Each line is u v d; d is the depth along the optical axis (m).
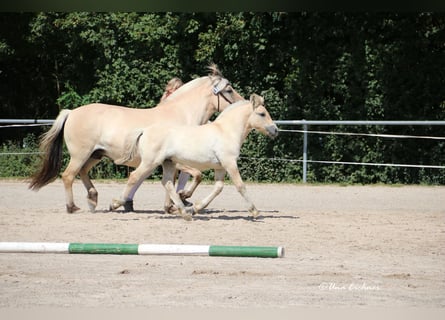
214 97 14.44
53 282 9.05
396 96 22.80
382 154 22.67
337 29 22.66
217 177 13.26
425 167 22.06
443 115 22.75
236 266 9.98
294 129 22.73
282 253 10.38
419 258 10.59
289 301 8.23
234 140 12.98
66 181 14.09
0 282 9.05
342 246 11.37
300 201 17.14
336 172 22.67
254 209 13.22
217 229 12.48
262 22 22.81
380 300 8.33
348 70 22.89
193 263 10.20
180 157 13.00
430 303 8.23
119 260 10.41
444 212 15.30
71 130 13.98
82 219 13.43
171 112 14.16
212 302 8.16
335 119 22.95
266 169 22.61
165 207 14.16
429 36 22.73
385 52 22.67
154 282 9.06
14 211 14.63
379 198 17.84
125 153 13.24
